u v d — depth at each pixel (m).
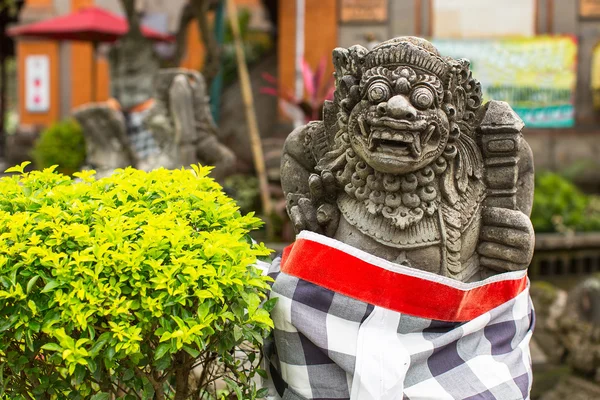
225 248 1.62
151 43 7.18
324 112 1.99
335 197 1.97
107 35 9.13
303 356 1.75
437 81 1.73
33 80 10.95
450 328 1.76
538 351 4.76
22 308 1.53
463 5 8.91
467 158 1.88
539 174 7.90
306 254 1.77
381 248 1.84
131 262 1.54
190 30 10.07
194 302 1.63
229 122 9.12
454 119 1.81
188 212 1.81
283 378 1.80
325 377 1.74
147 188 1.92
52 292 1.54
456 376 1.71
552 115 8.95
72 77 10.93
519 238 1.83
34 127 10.96
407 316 1.71
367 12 8.94
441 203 1.86
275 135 9.12
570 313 4.48
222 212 1.82
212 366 2.02
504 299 1.82
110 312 1.52
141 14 10.60
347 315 1.72
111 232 1.59
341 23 8.98
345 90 1.84
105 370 1.70
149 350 1.65
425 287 1.71
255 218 1.92
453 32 8.95
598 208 7.30
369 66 1.78
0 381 1.63
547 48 8.89
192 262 1.56
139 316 1.55
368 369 1.66
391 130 1.70
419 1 8.94
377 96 1.71
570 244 6.14
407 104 1.68
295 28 9.04
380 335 1.70
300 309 1.74
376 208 1.83
